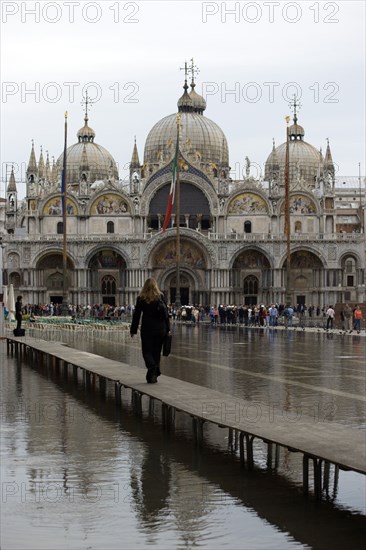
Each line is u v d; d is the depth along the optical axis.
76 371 41.00
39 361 52.91
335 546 15.77
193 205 167.38
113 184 166.38
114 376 33.25
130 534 16.45
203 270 165.62
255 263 166.12
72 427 27.75
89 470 21.56
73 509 18.08
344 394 35.22
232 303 163.88
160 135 185.75
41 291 164.25
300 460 23.03
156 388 29.50
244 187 165.88
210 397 27.33
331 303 162.75
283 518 17.50
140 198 166.38
